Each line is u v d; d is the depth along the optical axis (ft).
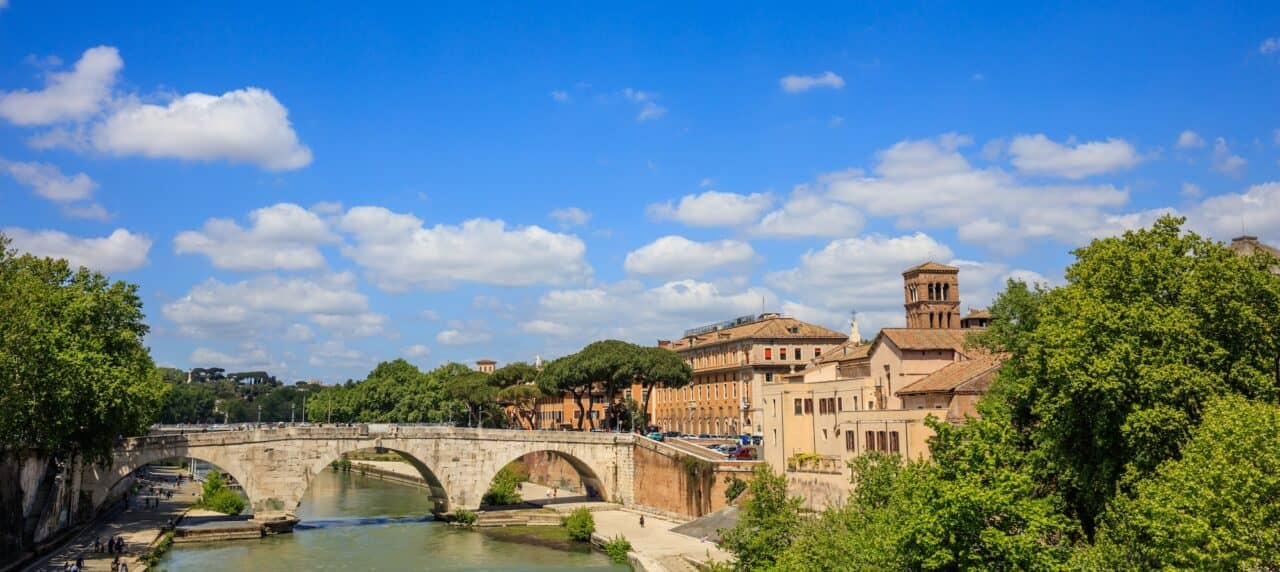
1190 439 127.54
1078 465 148.46
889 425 228.63
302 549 284.61
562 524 337.52
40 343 194.90
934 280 377.50
